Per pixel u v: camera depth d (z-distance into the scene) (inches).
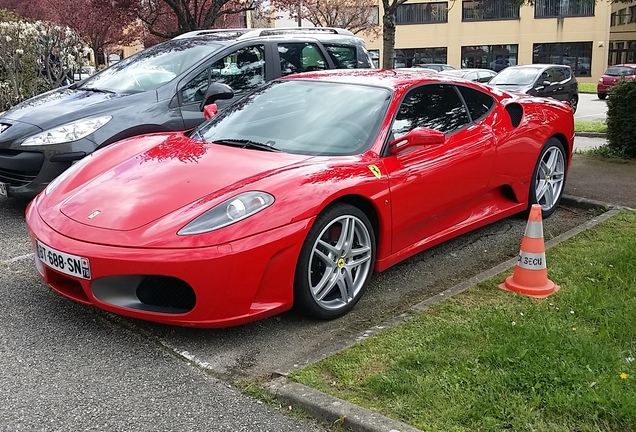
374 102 161.5
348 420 96.7
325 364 114.2
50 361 118.4
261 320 137.5
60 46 486.3
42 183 207.8
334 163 140.6
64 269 123.3
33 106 228.7
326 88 171.8
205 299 117.9
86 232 123.1
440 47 1707.7
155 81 238.1
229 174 134.3
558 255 170.9
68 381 111.5
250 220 121.0
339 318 140.0
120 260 116.3
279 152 147.5
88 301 125.3
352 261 141.0
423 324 130.0
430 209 161.3
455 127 175.6
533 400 98.8
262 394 107.0
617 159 327.0
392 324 130.5
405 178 151.2
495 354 111.9
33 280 158.9
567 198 236.5
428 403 99.8
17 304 144.0
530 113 204.1
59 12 914.7
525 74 652.1
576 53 1637.6
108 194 133.6
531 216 147.5
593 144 432.1
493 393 101.3
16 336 128.3
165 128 224.5
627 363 110.1
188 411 102.5
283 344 127.0
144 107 223.8
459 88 184.4
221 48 249.8
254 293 122.0
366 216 142.4
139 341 127.1
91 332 130.6
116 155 157.0
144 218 123.0
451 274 168.1
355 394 104.3
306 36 281.4
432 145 157.5
